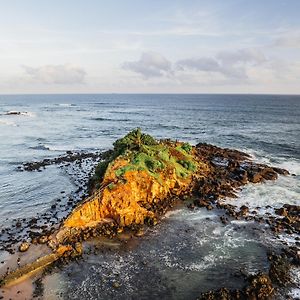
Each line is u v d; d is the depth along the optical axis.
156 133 93.06
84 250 27.77
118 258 26.75
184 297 22.39
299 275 24.17
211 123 118.50
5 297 22.55
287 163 53.62
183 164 43.78
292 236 29.94
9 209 37.53
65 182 46.97
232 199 38.34
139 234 30.14
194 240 29.42
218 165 50.03
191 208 35.81
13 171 53.34
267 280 22.98
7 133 93.31
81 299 22.34
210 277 24.34
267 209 35.72
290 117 138.12
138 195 34.88
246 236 30.00
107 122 125.75
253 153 61.22
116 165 35.59
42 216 35.19
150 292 22.89
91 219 31.58
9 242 29.44
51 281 24.17
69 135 91.81
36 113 163.00
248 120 127.19
